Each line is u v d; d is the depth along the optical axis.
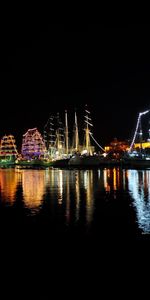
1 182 51.56
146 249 13.26
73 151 108.81
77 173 71.50
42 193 34.62
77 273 10.91
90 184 43.69
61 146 119.38
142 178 51.91
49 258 12.41
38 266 11.64
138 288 9.77
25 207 24.61
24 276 10.76
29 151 159.38
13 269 11.39
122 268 11.28
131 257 12.34
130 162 91.19
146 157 94.62
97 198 29.19
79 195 31.80
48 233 16.09
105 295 9.38
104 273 10.89
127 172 69.75
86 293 9.51
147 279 10.37
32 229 17.00
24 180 55.69
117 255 12.59
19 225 18.00
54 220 19.22
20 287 9.95
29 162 144.88
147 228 16.88
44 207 24.45
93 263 11.81
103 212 21.75
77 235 15.59
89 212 21.86
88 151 104.88
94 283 10.16
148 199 28.16
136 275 10.67
